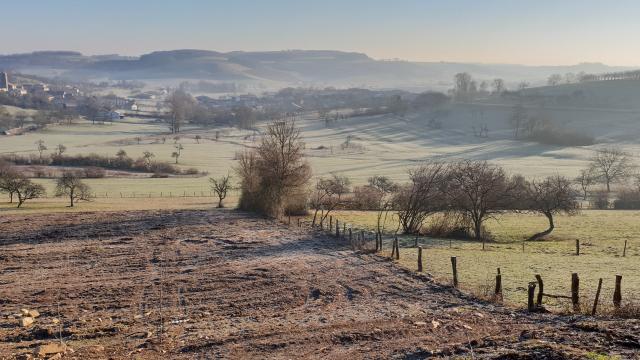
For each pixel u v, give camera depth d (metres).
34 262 38.06
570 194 57.06
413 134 188.25
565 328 19.67
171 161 133.12
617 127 174.00
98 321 24.41
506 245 47.06
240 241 45.03
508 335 19.47
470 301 26.20
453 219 54.00
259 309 26.16
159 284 31.33
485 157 138.62
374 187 79.81
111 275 33.88
